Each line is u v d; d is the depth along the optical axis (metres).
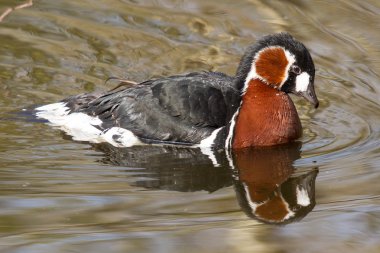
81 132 14.91
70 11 19.22
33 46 17.88
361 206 12.13
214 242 11.07
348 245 11.04
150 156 14.19
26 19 18.78
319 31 18.44
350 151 14.25
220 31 18.61
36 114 15.41
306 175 13.38
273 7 19.41
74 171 13.41
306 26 18.64
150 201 12.35
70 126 15.05
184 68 17.31
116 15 19.20
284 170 13.61
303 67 14.51
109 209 12.05
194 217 11.86
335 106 16.03
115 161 13.89
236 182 13.20
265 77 14.56
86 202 12.20
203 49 17.98
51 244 10.94
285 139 14.66
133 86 15.21
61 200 12.25
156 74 17.08
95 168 13.59
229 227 11.50
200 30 18.64
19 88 16.39
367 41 18.03
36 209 11.98
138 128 14.75
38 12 19.06
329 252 10.87
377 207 12.05
